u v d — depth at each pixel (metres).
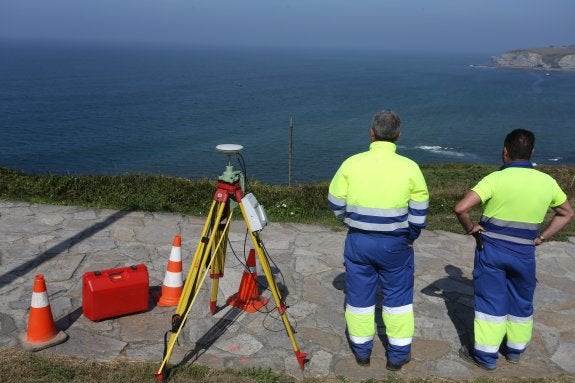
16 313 4.82
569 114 101.44
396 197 3.88
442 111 100.44
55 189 8.56
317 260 6.49
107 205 8.18
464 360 4.52
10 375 3.87
